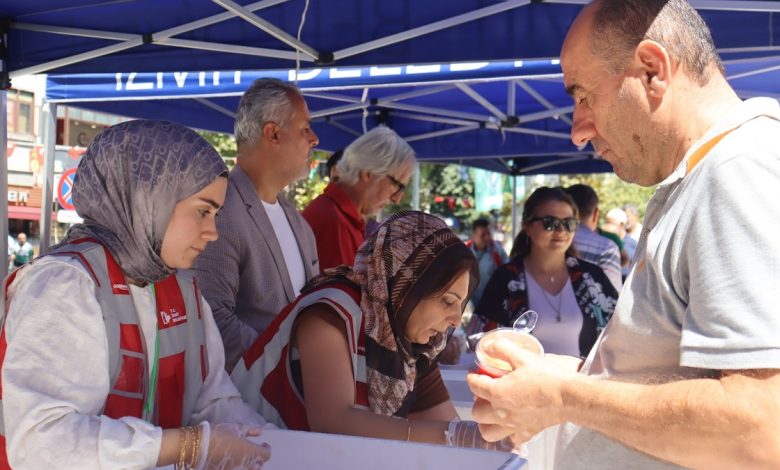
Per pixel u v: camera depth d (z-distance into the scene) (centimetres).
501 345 142
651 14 134
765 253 112
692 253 121
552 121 759
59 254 147
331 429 178
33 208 1692
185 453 144
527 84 663
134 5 362
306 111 310
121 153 152
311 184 1258
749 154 118
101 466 134
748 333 110
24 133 1662
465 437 174
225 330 254
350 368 186
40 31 371
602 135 144
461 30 345
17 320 138
